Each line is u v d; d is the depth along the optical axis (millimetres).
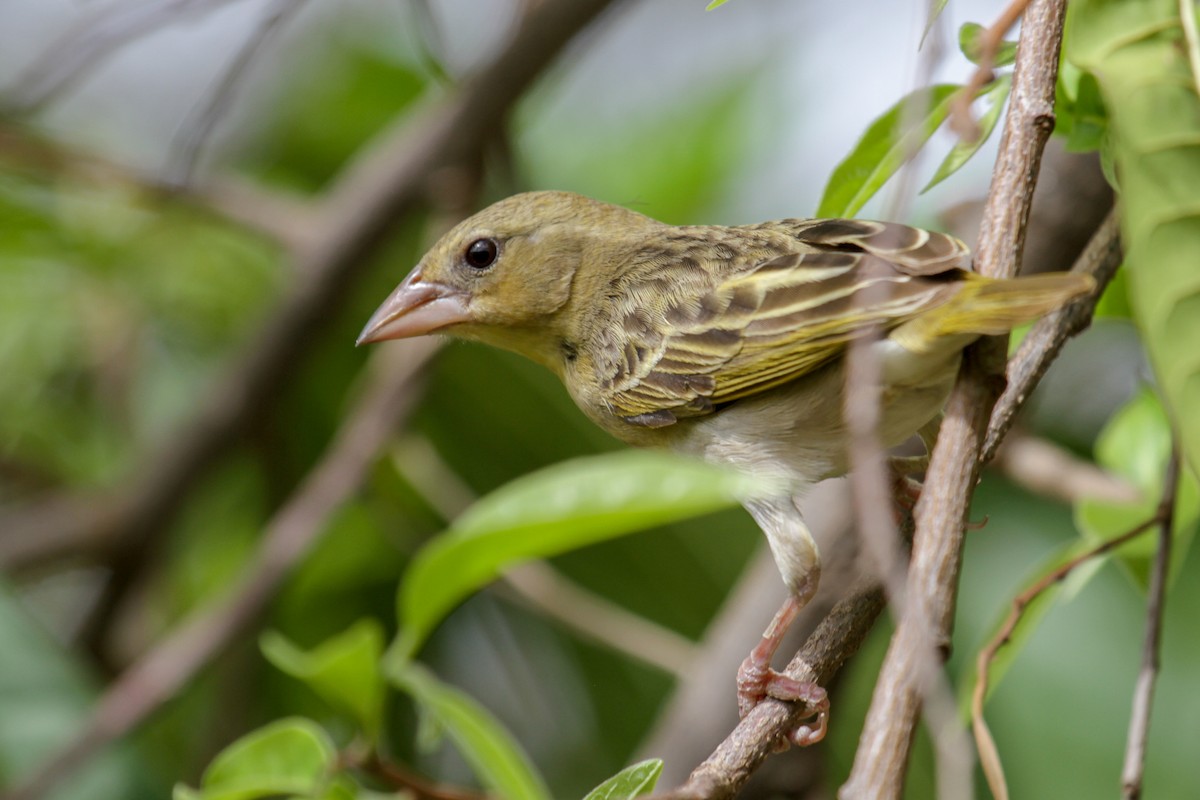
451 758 12102
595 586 12383
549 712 12641
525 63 11547
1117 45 5828
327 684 7352
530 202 9469
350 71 14281
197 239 13328
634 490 6793
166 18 10414
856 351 6723
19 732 10289
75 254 13062
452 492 11938
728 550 12125
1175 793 10203
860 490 5234
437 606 7453
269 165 14516
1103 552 6691
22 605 11273
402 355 11305
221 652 10570
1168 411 5523
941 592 5246
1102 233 7031
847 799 4828
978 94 6816
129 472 12859
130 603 12672
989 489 11414
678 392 8328
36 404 13305
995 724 10578
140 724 10242
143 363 13484
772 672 7578
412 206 12016
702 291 8359
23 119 11273
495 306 9398
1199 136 5508
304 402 13625
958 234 9938
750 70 13664
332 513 10992
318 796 7152
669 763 9336
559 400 12531
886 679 4934
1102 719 10445
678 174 13438
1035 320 6293
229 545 13992
